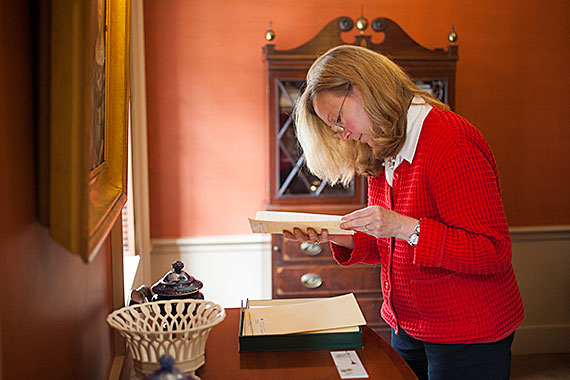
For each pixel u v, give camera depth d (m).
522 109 3.83
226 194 3.71
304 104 1.90
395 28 3.32
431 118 1.67
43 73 0.93
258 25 3.61
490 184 1.62
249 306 1.72
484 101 3.79
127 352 1.53
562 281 3.96
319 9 3.63
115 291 1.77
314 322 1.58
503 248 1.60
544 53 3.80
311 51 3.33
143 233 3.47
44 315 0.99
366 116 1.70
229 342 1.55
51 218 0.91
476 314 1.67
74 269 1.22
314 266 3.35
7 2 0.82
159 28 3.55
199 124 3.64
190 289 1.47
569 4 3.79
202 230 3.73
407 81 1.74
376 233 1.61
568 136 3.88
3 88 0.79
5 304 0.79
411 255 1.72
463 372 1.70
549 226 3.93
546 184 3.90
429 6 3.69
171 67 3.58
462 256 1.56
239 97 3.65
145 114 3.45
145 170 3.42
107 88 1.44
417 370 1.91
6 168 0.80
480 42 3.75
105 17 1.34
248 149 3.70
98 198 1.23
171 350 1.16
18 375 0.85
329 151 1.97
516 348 3.99
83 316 1.31
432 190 1.64
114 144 1.50
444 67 3.33
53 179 0.90
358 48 1.73
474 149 1.62
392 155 1.74
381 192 1.96
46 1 0.92
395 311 1.83
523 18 3.76
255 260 3.78
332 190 3.39
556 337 3.98
